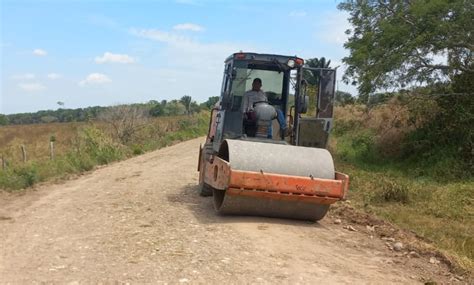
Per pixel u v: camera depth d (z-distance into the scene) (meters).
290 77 10.69
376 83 19.72
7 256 7.18
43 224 9.16
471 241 9.52
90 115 37.28
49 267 6.59
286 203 8.62
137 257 6.85
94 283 5.96
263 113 9.95
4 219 9.84
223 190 9.12
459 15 17.86
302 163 8.66
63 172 17.56
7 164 20.42
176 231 8.12
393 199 13.28
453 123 19.05
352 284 6.11
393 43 19.36
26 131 46.25
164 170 17.03
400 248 7.97
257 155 8.57
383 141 22.88
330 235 8.44
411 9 18.41
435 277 6.79
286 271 6.36
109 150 23.56
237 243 7.39
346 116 30.64
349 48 20.91
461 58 18.81
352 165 20.55
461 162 17.84
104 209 10.25
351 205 12.02
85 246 7.50
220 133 10.16
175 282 5.94
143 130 32.12
